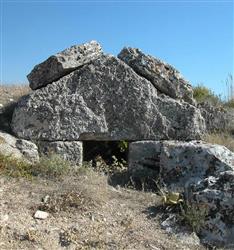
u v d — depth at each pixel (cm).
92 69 444
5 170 362
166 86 453
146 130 439
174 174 380
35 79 449
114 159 449
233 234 307
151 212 334
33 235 278
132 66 454
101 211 324
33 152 412
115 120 440
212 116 556
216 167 370
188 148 383
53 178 368
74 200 326
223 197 318
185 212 325
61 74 445
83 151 459
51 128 428
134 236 298
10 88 600
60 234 289
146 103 439
